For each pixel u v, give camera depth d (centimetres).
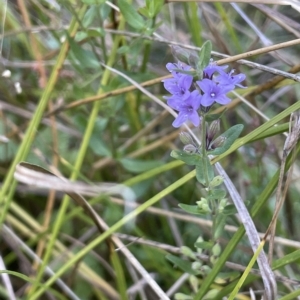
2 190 50
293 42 46
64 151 58
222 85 40
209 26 54
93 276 53
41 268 49
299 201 54
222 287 47
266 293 42
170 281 52
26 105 59
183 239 55
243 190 53
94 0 49
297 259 44
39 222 57
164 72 57
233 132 42
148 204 47
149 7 49
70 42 51
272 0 48
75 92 53
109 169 59
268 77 58
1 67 55
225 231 53
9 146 57
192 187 56
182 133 43
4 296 52
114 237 48
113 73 54
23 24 58
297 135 42
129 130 60
